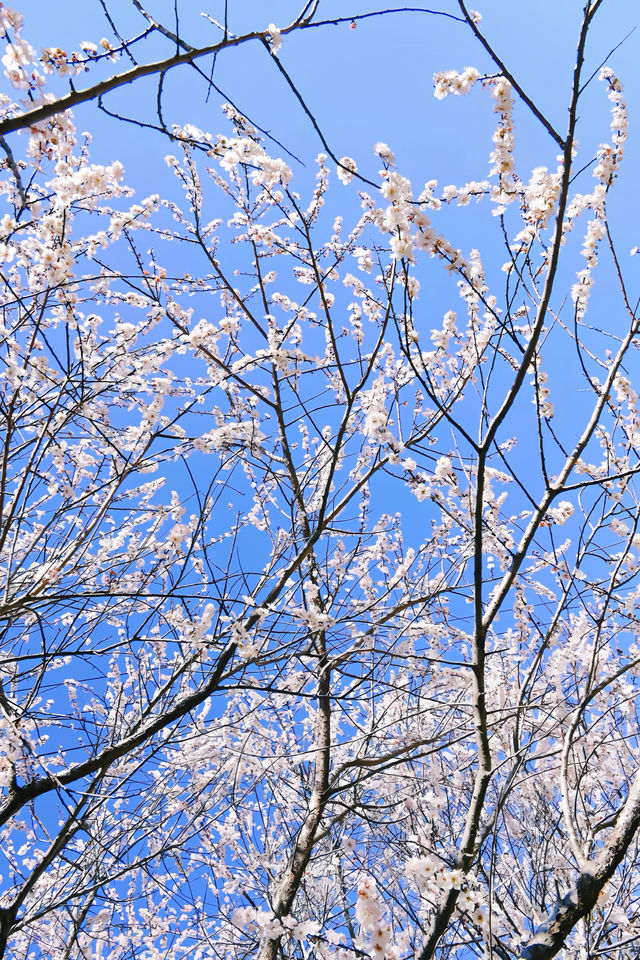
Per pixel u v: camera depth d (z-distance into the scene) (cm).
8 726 351
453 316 390
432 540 441
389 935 257
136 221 383
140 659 403
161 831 438
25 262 365
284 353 418
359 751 430
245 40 221
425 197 292
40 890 483
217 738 454
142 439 381
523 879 414
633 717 433
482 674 325
